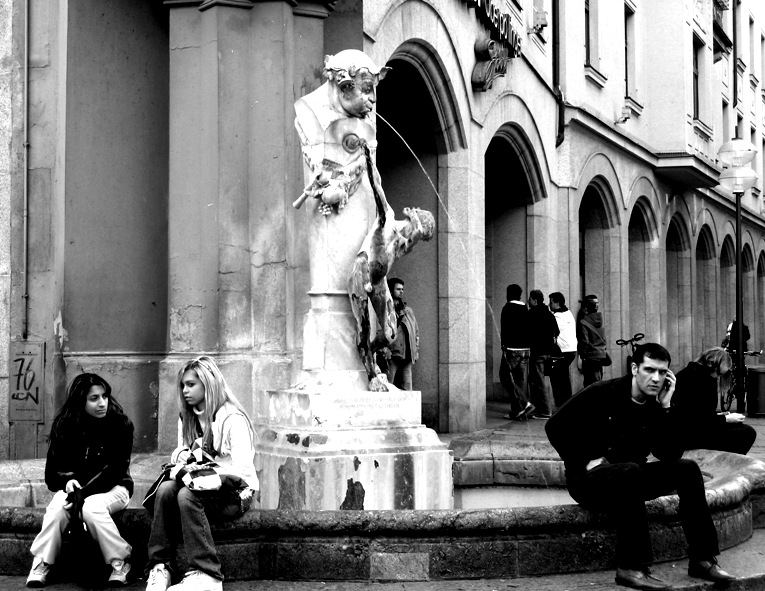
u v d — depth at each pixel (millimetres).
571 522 6180
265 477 7551
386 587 5914
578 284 21156
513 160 18344
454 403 14734
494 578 6066
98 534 5859
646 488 6160
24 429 10109
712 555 6090
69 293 10359
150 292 10805
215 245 10250
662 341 28266
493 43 15367
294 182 10422
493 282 19266
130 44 10750
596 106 23188
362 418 7445
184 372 6012
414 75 13781
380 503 7297
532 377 16594
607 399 6180
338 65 7676
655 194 27719
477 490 9344
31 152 10297
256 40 10406
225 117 10320
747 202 41438
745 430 9062
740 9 40812
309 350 7762
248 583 5992
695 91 32125
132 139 10758
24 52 10336
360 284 7617
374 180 7711
